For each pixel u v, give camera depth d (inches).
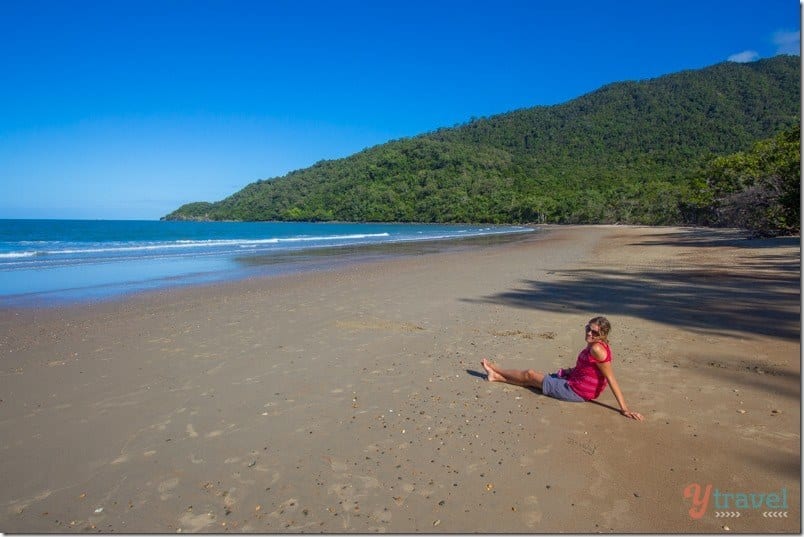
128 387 207.2
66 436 162.7
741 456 139.3
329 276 587.2
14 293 471.2
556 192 4854.8
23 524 118.0
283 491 129.2
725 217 1432.1
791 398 177.2
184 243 1445.6
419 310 362.0
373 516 117.8
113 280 569.9
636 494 123.6
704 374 206.4
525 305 374.9
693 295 388.8
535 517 115.8
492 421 168.2
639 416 166.2
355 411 179.0
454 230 2994.6
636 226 3122.5
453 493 126.3
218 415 177.3
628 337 271.0
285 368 229.1
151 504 125.0
